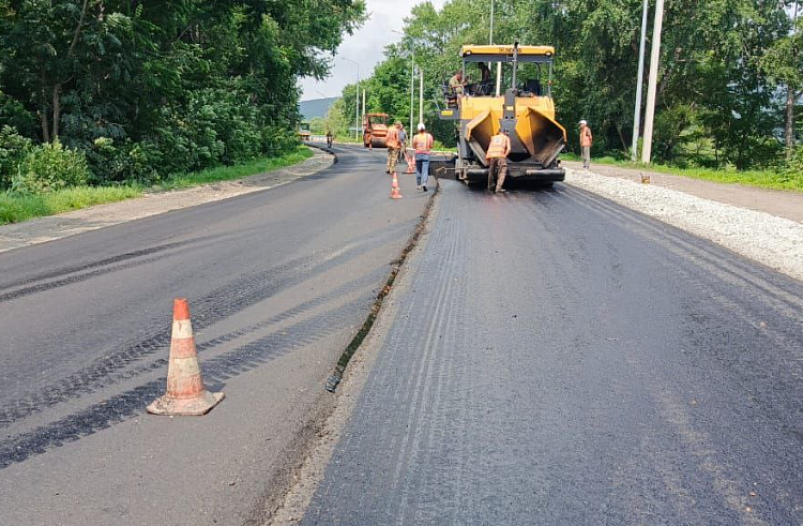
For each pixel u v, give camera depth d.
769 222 11.69
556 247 9.32
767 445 3.64
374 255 8.80
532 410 4.08
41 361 5.00
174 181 20.47
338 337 5.47
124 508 3.00
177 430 3.81
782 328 5.70
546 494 3.13
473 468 3.38
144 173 19.97
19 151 16.73
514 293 6.84
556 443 3.65
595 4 37.62
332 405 4.15
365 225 11.46
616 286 7.11
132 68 19.14
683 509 3.02
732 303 6.45
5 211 12.61
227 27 29.50
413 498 3.09
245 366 4.83
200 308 6.40
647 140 30.28
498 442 3.66
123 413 4.05
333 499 3.08
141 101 20.89
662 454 3.53
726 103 38.75
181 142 22.36
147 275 7.88
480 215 12.55
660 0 29.62
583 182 20.33
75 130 18.55
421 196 16.05
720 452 3.56
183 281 7.53
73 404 4.20
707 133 40.31
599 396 4.29
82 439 3.71
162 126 21.77
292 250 9.27
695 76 39.75
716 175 23.77
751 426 3.87
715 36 34.66
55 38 17.16
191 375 4.11
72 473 3.33
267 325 5.82
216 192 18.53
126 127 20.78
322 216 12.73
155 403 4.09
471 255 8.77
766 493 3.16
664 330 5.63
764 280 7.39
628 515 2.96
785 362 4.90
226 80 32.34
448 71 62.28
